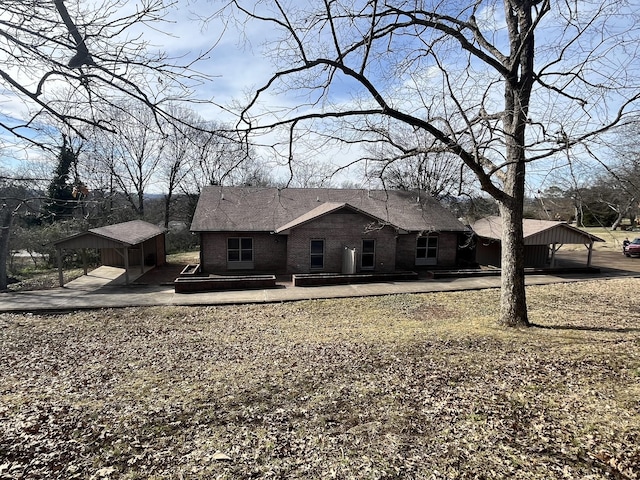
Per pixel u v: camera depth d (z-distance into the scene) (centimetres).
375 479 400
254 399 605
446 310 1280
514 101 834
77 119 334
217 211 2056
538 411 532
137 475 417
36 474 418
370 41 605
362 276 1762
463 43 816
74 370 758
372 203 2289
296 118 608
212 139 457
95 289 1639
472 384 631
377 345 867
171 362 802
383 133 725
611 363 704
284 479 406
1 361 819
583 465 411
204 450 465
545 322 1049
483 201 1909
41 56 295
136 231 2028
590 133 541
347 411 557
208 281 1596
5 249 1803
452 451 446
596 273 2005
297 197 2294
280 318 1206
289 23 511
